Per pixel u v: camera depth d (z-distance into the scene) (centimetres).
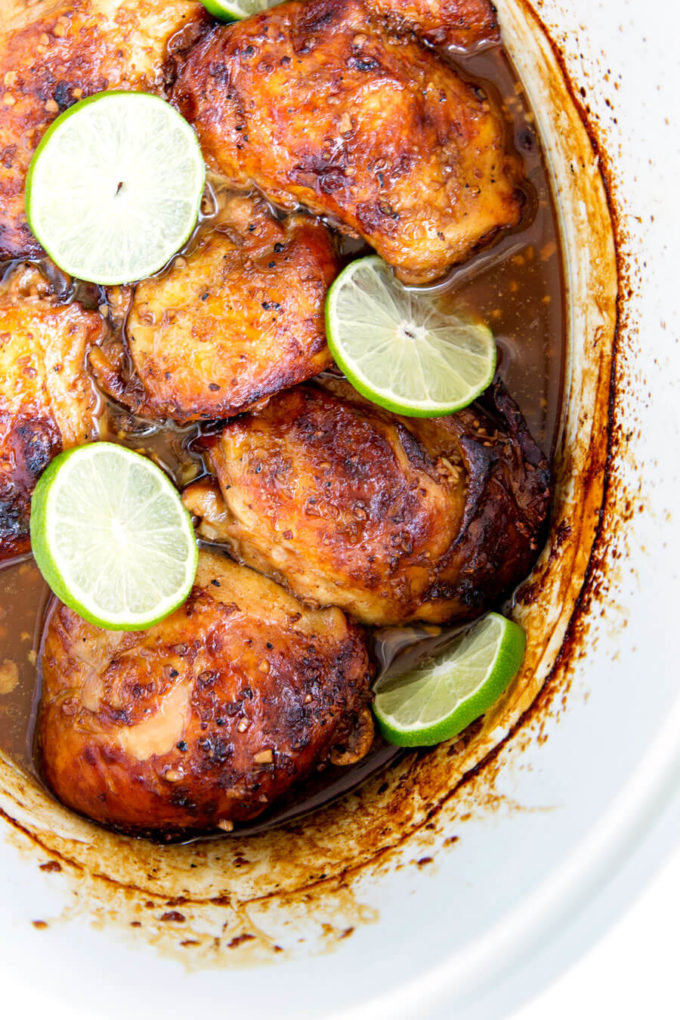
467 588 57
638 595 53
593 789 52
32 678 58
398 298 57
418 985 51
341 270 56
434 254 56
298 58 55
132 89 56
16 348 56
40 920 54
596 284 56
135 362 56
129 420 57
